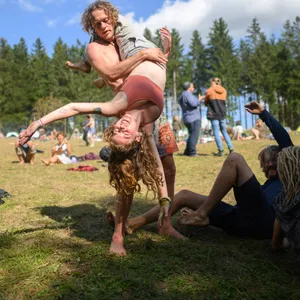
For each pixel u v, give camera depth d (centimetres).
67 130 5703
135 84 256
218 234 342
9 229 361
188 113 1039
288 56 5578
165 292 221
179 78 6762
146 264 261
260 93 5800
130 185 247
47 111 5559
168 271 250
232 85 6259
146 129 262
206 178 664
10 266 262
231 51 7331
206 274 245
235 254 282
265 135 1858
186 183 616
